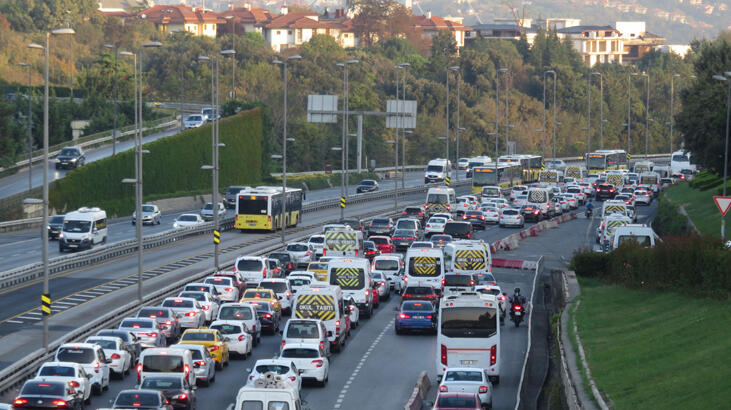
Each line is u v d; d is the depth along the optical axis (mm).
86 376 103812
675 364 101688
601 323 137250
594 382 102062
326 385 119125
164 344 134125
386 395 113438
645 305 142000
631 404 91625
